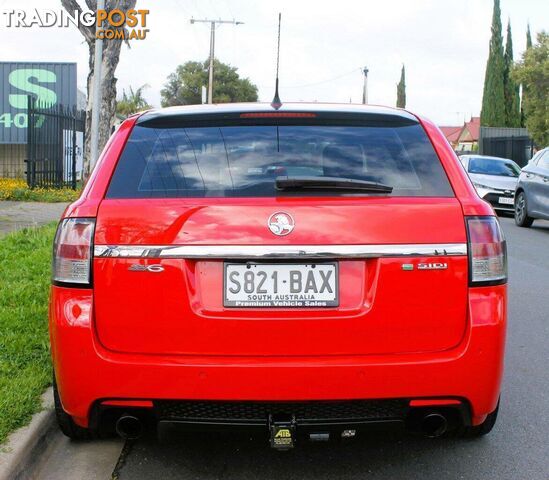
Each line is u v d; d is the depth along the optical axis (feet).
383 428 9.74
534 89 107.14
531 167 47.70
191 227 9.52
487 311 9.70
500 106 174.70
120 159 10.39
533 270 30.19
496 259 9.89
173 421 9.62
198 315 9.45
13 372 13.82
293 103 11.93
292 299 9.50
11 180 66.13
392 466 11.43
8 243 28.91
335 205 9.64
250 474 11.11
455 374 9.52
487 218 9.95
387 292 9.51
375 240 9.54
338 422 9.57
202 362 9.37
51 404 12.48
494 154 107.65
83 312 9.59
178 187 9.98
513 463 11.60
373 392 9.40
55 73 75.82
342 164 10.42
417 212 9.73
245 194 9.82
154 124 11.02
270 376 9.32
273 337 9.47
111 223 9.65
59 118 58.18
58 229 10.05
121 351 9.58
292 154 10.52
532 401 14.46
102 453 11.80
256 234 9.47
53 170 57.93
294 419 9.55
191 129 10.91
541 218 45.21
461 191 10.11
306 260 9.52
